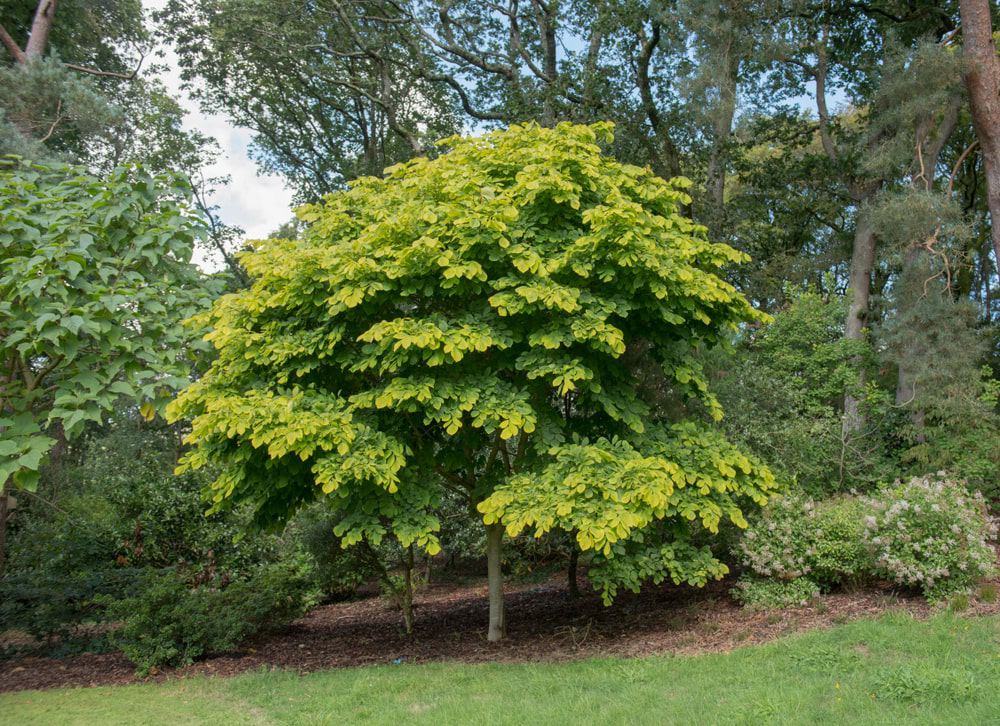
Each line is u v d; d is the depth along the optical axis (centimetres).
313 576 1180
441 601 1279
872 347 1371
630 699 522
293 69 2000
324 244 727
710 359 1055
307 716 556
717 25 1466
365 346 669
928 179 1681
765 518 834
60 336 607
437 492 702
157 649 786
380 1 1853
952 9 1786
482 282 673
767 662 587
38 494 1284
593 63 1656
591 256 647
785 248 2259
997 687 466
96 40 1773
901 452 1220
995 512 1111
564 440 702
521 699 554
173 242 702
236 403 614
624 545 745
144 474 1222
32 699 670
